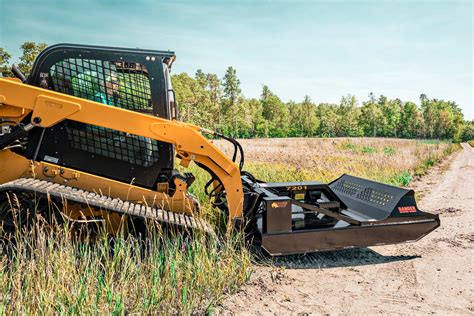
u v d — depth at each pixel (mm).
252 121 77750
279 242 4305
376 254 5078
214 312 3355
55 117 3900
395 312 3510
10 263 3381
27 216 3660
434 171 16109
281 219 4316
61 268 3242
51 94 3891
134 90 4258
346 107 91000
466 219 7176
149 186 4348
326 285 4066
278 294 3791
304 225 4676
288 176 9500
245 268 4020
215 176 4391
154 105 4242
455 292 3963
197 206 4473
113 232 4129
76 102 3920
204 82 75812
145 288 3355
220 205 5137
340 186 6023
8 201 3732
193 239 4008
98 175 4215
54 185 3865
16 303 2877
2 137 3924
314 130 86188
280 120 86188
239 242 4371
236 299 3625
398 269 4566
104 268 3445
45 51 4062
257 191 4691
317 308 3543
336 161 14375
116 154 4242
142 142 4297
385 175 12078
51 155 4105
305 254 4938
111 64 4184
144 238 4137
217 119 70688
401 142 34688
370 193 5363
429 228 4906
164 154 4344
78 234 4012
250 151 17469
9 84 3828
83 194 3801
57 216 3887
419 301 3750
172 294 3375
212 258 3846
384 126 89062
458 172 15883
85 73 4137
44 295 2951
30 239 3584
